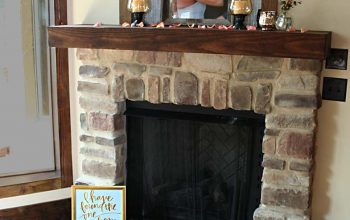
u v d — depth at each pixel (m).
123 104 2.56
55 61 2.74
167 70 2.32
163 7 2.39
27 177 2.81
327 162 2.24
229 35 1.99
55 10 2.67
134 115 2.54
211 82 2.25
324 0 2.11
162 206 2.66
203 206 2.56
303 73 2.08
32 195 2.74
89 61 2.50
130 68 2.41
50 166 2.90
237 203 2.46
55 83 2.80
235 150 2.41
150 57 2.35
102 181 2.63
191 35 2.05
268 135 2.19
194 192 2.57
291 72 2.10
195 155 2.52
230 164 2.44
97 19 2.62
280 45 1.93
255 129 2.33
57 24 2.68
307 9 2.15
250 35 1.96
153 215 2.69
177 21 2.38
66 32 2.30
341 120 2.17
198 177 2.54
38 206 2.65
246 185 2.41
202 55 2.23
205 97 2.28
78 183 2.66
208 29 2.04
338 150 2.21
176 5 2.37
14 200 2.67
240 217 2.46
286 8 2.04
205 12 2.32
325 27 2.13
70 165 2.84
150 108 2.52
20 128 2.84
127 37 2.17
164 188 2.64
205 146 2.49
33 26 2.75
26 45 2.76
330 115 2.19
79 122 2.78
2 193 2.71
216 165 2.48
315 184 2.28
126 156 2.67
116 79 2.46
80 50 2.50
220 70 2.21
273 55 1.95
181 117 2.42
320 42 1.86
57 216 2.72
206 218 2.57
